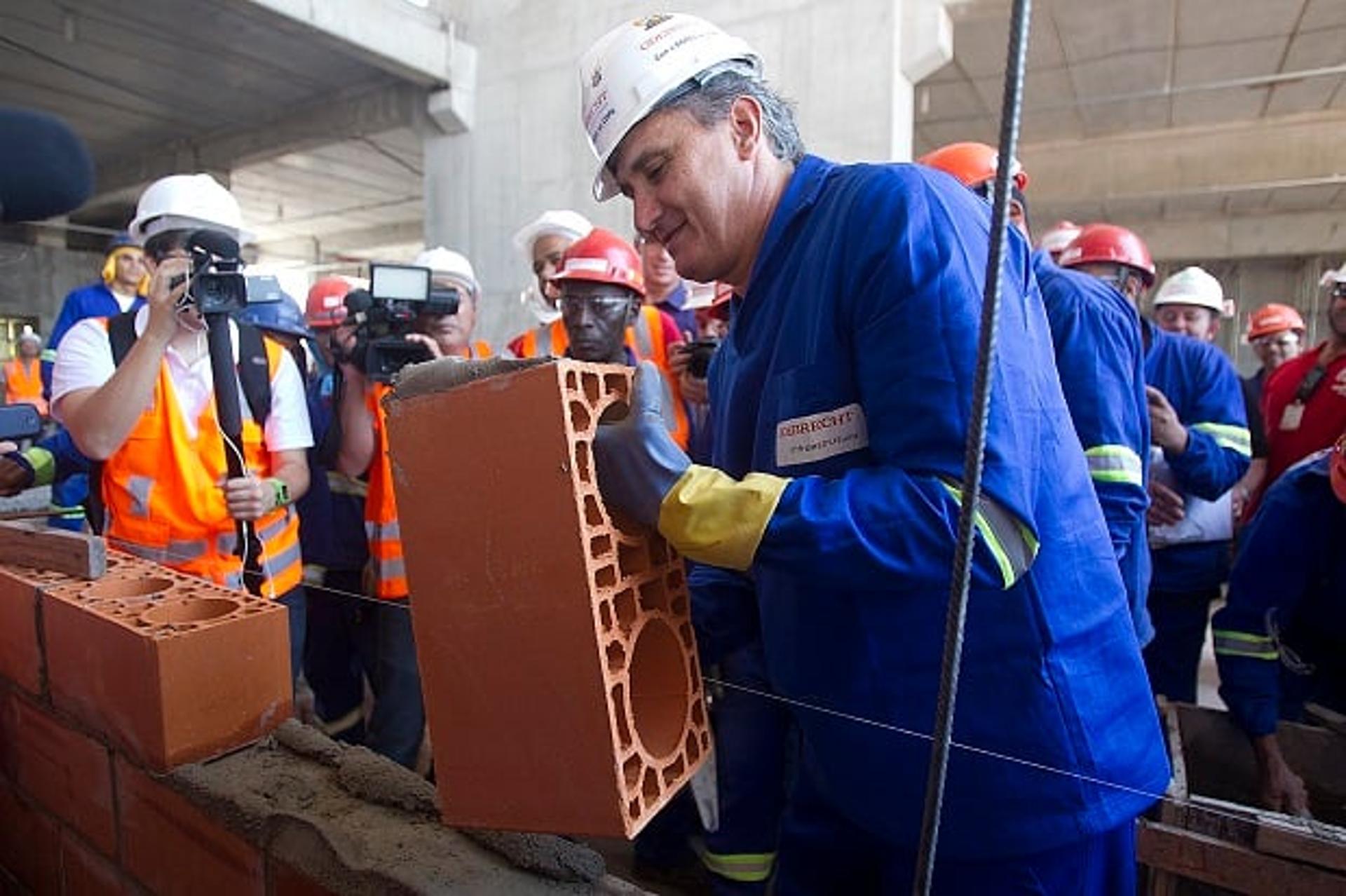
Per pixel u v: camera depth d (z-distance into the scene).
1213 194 9.01
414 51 6.48
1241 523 3.45
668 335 2.64
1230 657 1.78
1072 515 0.95
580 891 0.81
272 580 1.78
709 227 0.97
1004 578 0.80
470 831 0.90
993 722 0.93
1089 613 0.95
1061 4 5.70
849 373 0.90
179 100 8.02
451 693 0.73
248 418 1.78
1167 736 1.66
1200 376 2.50
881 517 0.76
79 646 1.17
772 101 0.98
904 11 5.20
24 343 4.08
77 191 0.85
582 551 0.65
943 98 7.49
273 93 7.83
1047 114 8.11
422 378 0.71
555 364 0.65
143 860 1.13
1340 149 8.19
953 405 0.79
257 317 1.88
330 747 1.09
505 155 6.73
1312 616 1.92
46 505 2.22
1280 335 5.38
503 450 0.67
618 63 0.91
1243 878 1.25
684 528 0.75
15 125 0.80
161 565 1.42
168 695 1.04
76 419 1.62
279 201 11.99
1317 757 1.76
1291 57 6.65
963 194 0.90
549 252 3.33
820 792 1.17
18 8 6.04
